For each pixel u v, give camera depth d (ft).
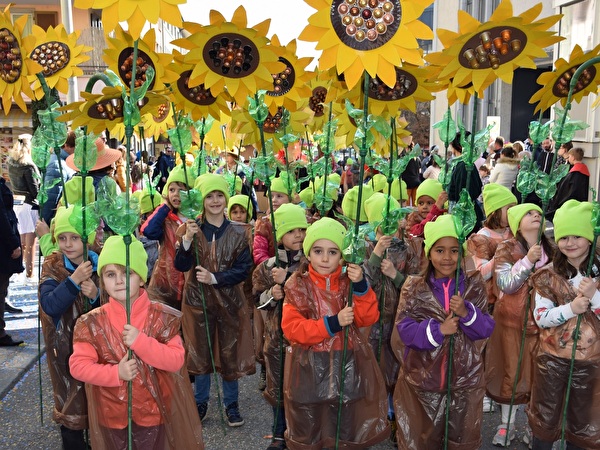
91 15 65.62
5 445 15.17
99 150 19.16
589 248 12.81
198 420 11.56
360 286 12.12
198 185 16.48
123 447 10.96
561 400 12.77
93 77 12.19
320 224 12.39
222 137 22.81
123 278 10.96
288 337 12.13
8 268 20.53
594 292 12.05
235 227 16.44
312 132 21.59
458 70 11.07
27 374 19.52
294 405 12.23
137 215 10.52
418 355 12.44
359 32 9.63
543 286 12.82
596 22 35.50
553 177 14.07
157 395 10.93
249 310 18.37
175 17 9.66
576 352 12.51
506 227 17.02
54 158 18.70
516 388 14.80
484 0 73.05
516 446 14.90
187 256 15.75
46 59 13.89
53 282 12.89
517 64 10.92
